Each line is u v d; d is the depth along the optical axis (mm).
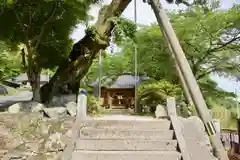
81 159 6254
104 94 18031
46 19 9992
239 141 11273
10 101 14086
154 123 7637
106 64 20969
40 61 11312
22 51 11188
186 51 17156
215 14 16219
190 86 8461
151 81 17422
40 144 6988
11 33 10305
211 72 18328
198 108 8234
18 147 6926
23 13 9539
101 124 7512
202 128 7867
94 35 9867
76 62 10148
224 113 19359
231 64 17594
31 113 7891
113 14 9930
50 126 7352
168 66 17016
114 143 6801
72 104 8320
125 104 17500
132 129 7328
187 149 6711
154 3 9156
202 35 16516
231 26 15922
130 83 18281
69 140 6750
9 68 17312
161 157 6395
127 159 6328
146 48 18266
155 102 13133
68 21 10742
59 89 9953
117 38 9805
